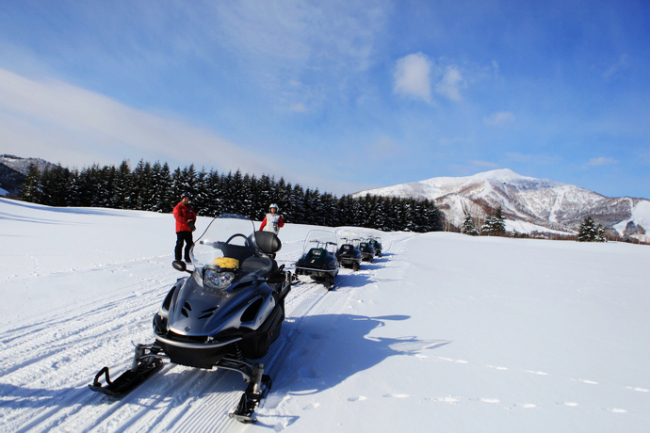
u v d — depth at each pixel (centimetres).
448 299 768
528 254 2344
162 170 5575
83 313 476
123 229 1691
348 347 446
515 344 489
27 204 2944
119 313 489
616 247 3831
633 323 639
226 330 298
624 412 306
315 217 6738
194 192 5312
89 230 1530
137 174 5794
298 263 825
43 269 700
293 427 267
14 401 270
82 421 255
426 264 1439
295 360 397
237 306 324
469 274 1200
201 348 281
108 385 289
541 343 500
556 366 414
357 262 1130
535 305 753
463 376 375
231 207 5762
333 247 938
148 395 300
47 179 5769
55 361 340
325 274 802
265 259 407
